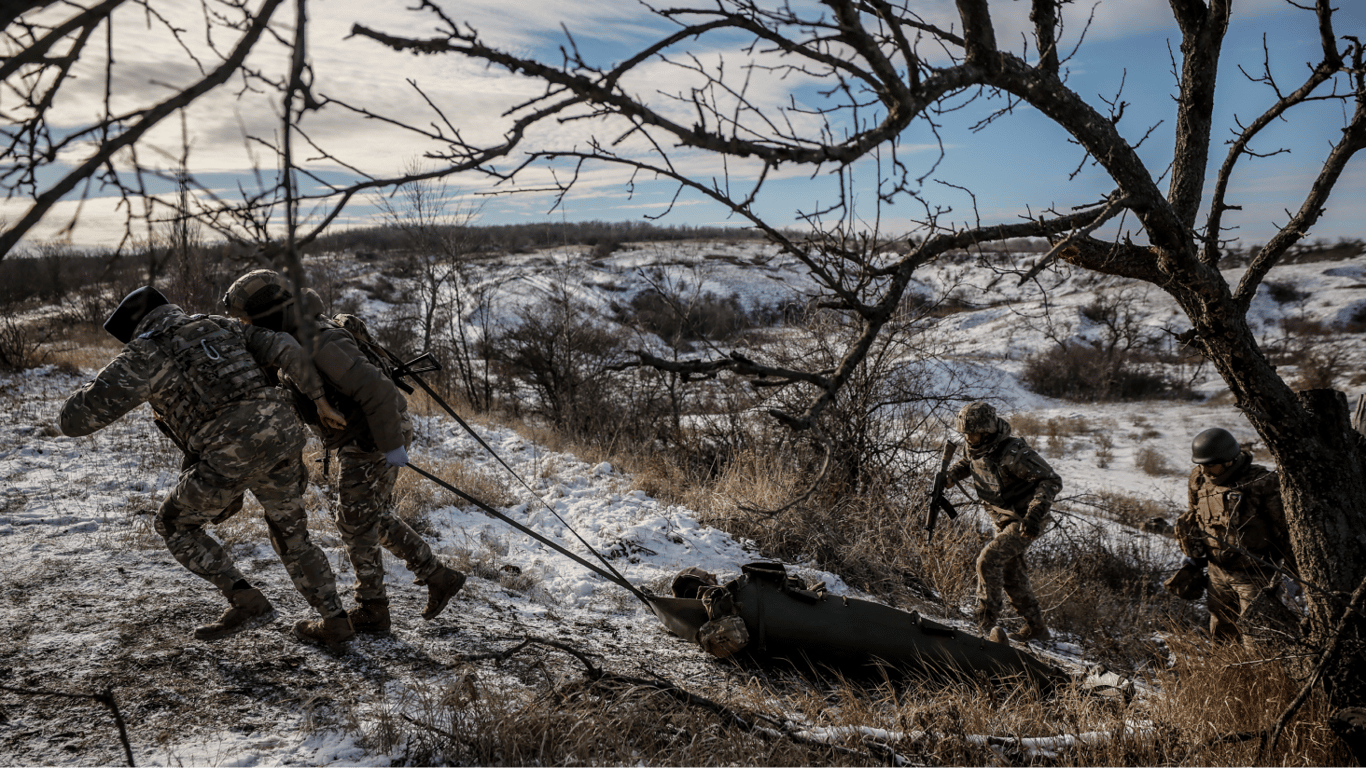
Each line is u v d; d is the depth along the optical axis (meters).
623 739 2.68
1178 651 4.18
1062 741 3.02
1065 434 18.81
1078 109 2.35
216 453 2.82
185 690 2.85
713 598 3.84
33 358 10.69
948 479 5.35
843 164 1.63
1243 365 3.12
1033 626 5.09
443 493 6.26
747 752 2.73
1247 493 4.06
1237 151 3.03
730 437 8.94
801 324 8.05
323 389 3.10
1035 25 2.70
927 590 5.93
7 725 2.53
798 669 3.85
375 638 3.45
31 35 1.12
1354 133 2.90
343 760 2.53
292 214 1.00
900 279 2.05
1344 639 2.96
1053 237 2.64
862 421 7.38
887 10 1.70
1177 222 2.65
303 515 3.16
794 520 6.46
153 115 1.04
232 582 2.99
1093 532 7.21
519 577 4.88
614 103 1.49
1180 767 2.97
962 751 2.93
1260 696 3.46
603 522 6.22
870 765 2.79
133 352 2.74
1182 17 3.05
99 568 3.97
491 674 3.26
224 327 2.97
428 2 1.32
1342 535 3.11
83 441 6.70
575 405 11.63
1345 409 3.15
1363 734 2.84
